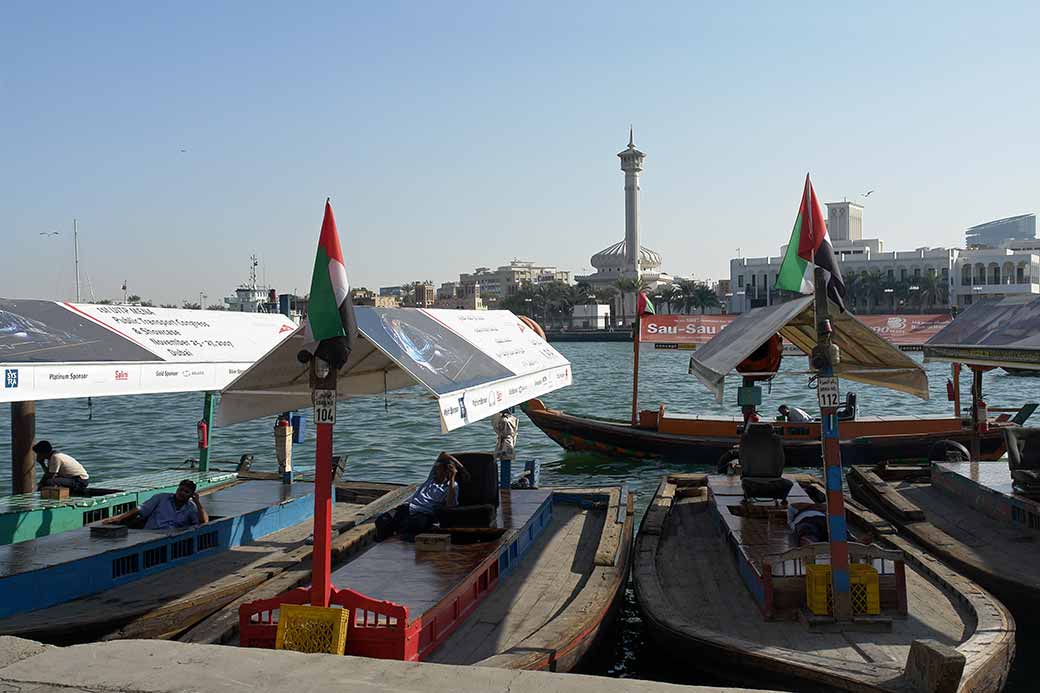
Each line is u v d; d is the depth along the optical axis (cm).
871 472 1758
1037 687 948
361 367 1216
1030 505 1306
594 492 1541
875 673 740
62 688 525
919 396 1109
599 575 1071
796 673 767
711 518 1421
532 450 2923
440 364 963
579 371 8062
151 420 4184
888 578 912
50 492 1288
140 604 960
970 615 913
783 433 2412
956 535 1333
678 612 940
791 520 1154
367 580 936
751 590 1010
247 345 1431
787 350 1712
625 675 983
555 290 18300
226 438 3375
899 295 14750
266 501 1372
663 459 2550
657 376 7206
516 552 1158
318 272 745
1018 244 18600
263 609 777
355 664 558
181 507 1171
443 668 549
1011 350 1388
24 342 1053
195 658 571
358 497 1647
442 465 1185
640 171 17875
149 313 1354
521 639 883
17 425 1477
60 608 948
